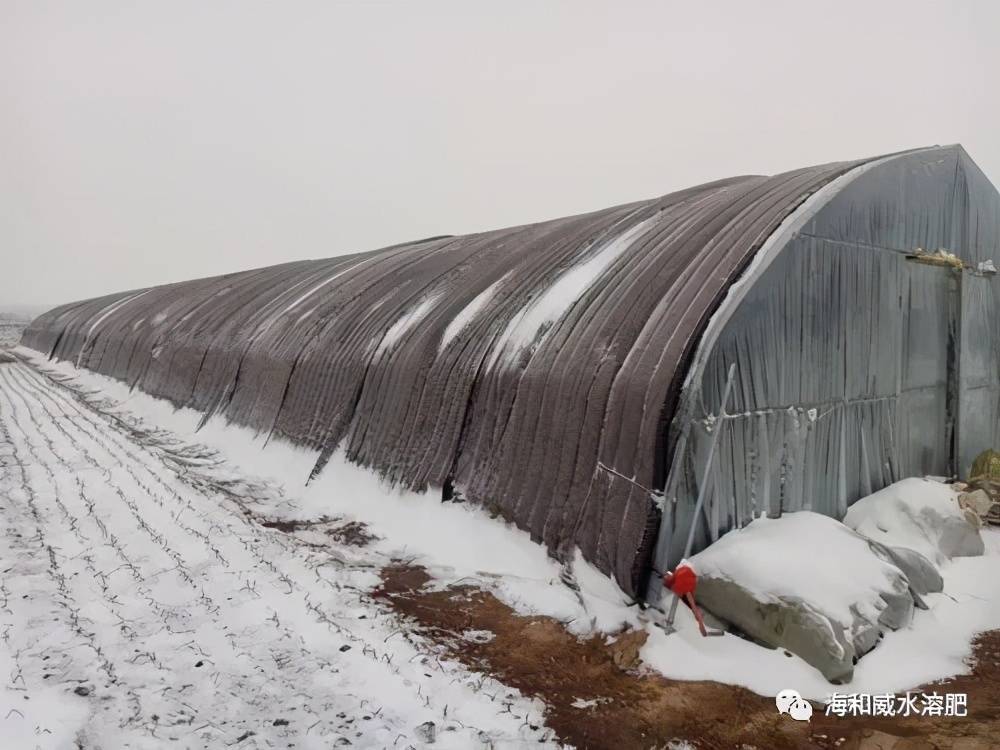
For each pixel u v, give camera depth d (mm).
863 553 7090
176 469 13664
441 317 12852
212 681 5922
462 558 8773
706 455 7285
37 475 13023
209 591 7812
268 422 15180
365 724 5340
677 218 11438
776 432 8078
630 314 8742
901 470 10070
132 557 8844
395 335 13336
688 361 7219
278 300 20734
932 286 10625
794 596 6258
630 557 7047
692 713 5496
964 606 7359
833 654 5805
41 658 6242
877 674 5922
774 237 8070
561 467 8328
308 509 11141
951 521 8719
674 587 6590
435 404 10930
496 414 9719
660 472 7016
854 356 9188
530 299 11336
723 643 6398
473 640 6758
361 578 8297
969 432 11203
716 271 8156
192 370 20266
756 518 7879
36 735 5117
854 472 9258
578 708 5602
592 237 13055
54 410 20984
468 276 14789
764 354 7887
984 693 5758
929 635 6684
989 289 11688
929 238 10484
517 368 9703
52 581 8016
